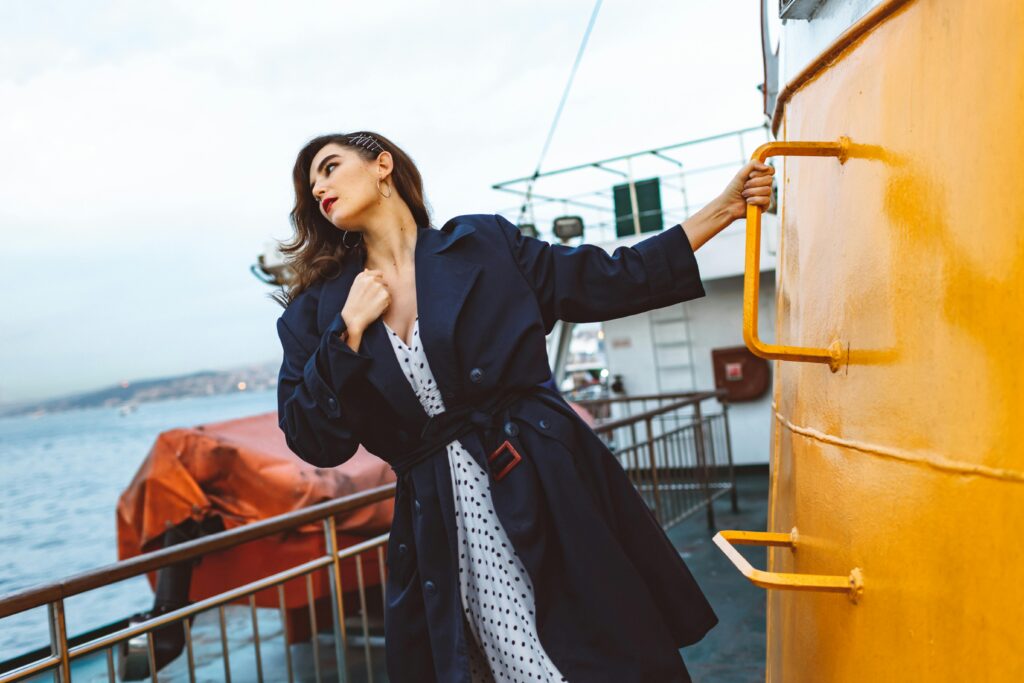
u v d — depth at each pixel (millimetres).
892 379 1166
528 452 1651
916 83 1116
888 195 1191
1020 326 870
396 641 1756
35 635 12641
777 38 2109
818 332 1504
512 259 1715
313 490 5086
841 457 1360
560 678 1575
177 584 5094
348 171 1730
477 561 1654
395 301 1735
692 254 1665
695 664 4102
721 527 7129
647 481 8430
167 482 5312
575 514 1616
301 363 1763
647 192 10141
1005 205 900
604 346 10984
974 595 952
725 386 10148
